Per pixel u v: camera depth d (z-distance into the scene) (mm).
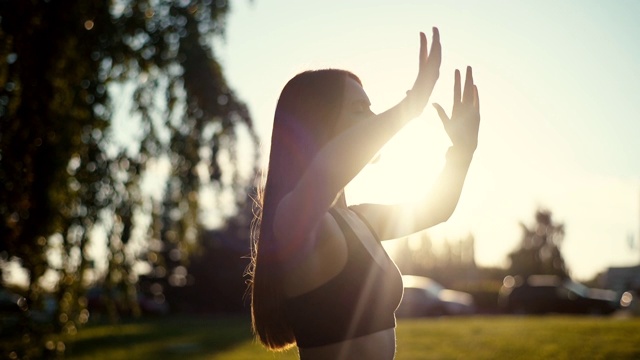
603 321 16875
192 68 7789
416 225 2184
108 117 7074
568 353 11273
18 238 6582
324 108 1879
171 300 34094
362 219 2010
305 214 1589
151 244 7844
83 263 6977
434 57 1614
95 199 7082
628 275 44250
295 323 1804
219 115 8117
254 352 13125
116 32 7055
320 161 1583
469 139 2127
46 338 6848
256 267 1913
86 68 6836
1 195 6449
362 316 1789
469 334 14781
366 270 1817
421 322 18656
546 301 28594
